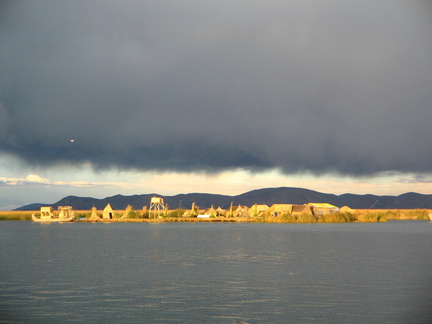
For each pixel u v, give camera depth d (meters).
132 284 47.69
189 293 43.50
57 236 123.56
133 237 117.25
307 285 47.12
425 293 43.53
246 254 75.12
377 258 69.19
